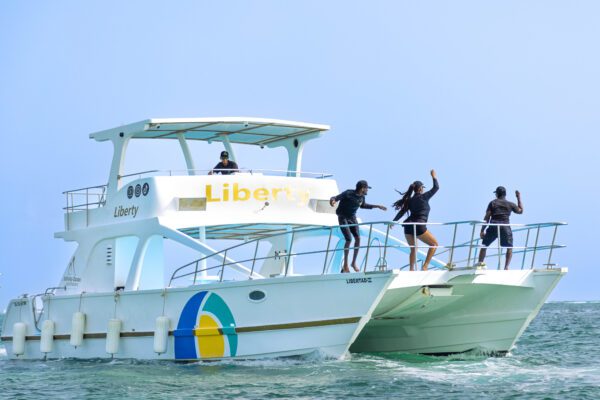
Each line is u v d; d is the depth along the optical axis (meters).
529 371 20.55
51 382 20.52
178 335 21.67
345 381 18.84
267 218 24.11
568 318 57.06
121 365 22.61
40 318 26.12
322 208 24.97
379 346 23.88
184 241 22.41
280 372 19.91
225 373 20.16
